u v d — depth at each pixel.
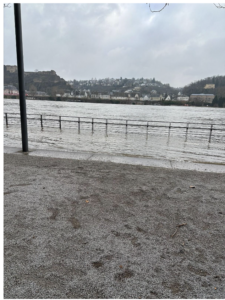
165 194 4.07
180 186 4.52
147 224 3.02
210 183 4.75
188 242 2.66
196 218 3.23
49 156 6.80
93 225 2.94
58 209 3.33
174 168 5.91
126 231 2.83
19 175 4.82
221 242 2.69
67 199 3.69
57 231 2.77
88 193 3.97
